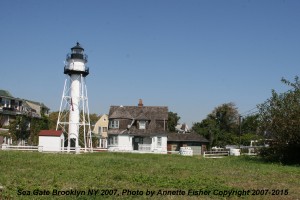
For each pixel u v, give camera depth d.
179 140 69.19
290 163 36.47
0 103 72.69
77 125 59.28
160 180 19.70
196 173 24.38
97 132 97.62
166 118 67.56
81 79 60.06
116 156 44.00
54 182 18.52
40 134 55.53
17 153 41.38
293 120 34.88
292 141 35.69
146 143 65.12
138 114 68.38
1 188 16.19
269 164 35.00
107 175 21.86
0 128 69.06
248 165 33.12
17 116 68.19
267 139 39.44
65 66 59.56
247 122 80.94
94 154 46.94
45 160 32.00
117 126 66.00
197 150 69.94
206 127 84.12
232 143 81.12
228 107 94.38
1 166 25.95
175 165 30.73
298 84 36.97
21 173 21.78
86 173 22.50
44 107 91.94
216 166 31.09
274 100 37.25
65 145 61.50
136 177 20.73
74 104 59.25
